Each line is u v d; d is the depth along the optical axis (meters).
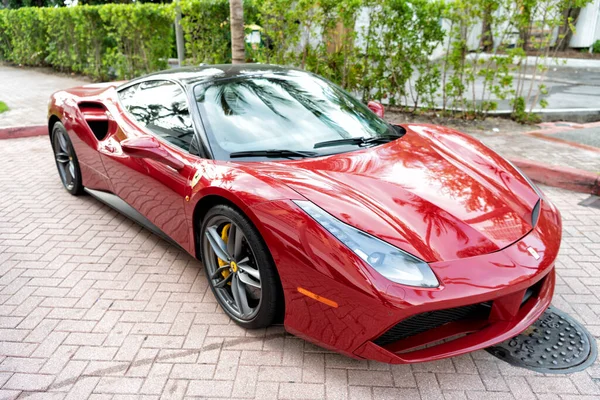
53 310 2.81
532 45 6.77
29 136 7.04
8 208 4.32
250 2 9.39
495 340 2.13
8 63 16.88
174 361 2.37
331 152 2.78
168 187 2.96
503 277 2.02
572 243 3.58
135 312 2.78
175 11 8.95
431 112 7.64
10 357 2.41
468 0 6.55
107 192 3.90
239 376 2.26
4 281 3.13
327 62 7.72
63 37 12.98
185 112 3.04
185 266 3.30
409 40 7.10
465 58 7.22
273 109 3.05
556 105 8.38
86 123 3.95
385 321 1.94
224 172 2.54
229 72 3.38
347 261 2.00
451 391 2.17
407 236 2.09
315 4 7.26
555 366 2.31
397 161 2.73
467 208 2.34
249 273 2.47
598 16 16.70
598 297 2.89
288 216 2.17
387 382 2.22
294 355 2.40
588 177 4.56
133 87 3.81
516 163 5.07
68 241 3.68
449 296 1.92
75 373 2.30
